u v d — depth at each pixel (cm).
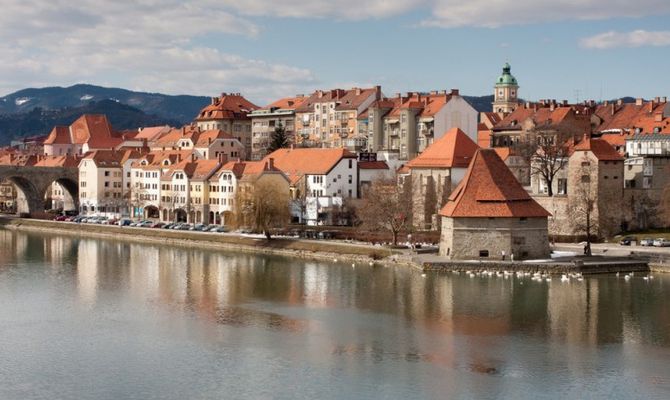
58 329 14712
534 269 19012
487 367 12369
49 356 13100
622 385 11612
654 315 15288
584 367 12356
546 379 11856
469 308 15925
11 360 12912
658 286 17700
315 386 11644
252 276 19825
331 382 11788
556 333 14138
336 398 11194
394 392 11388
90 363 12744
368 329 14462
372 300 16762
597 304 16125
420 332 14262
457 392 11381
